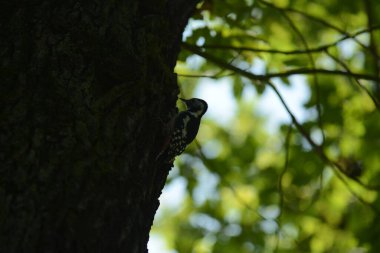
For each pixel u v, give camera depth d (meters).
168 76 7.20
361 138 14.84
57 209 5.34
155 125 6.77
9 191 5.32
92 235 5.41
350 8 15.18
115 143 6.10
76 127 5.91
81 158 5.73
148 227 6.47
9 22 6.54
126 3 7.11
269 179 15.59
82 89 6.19
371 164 14.61
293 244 14.92
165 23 7.44
